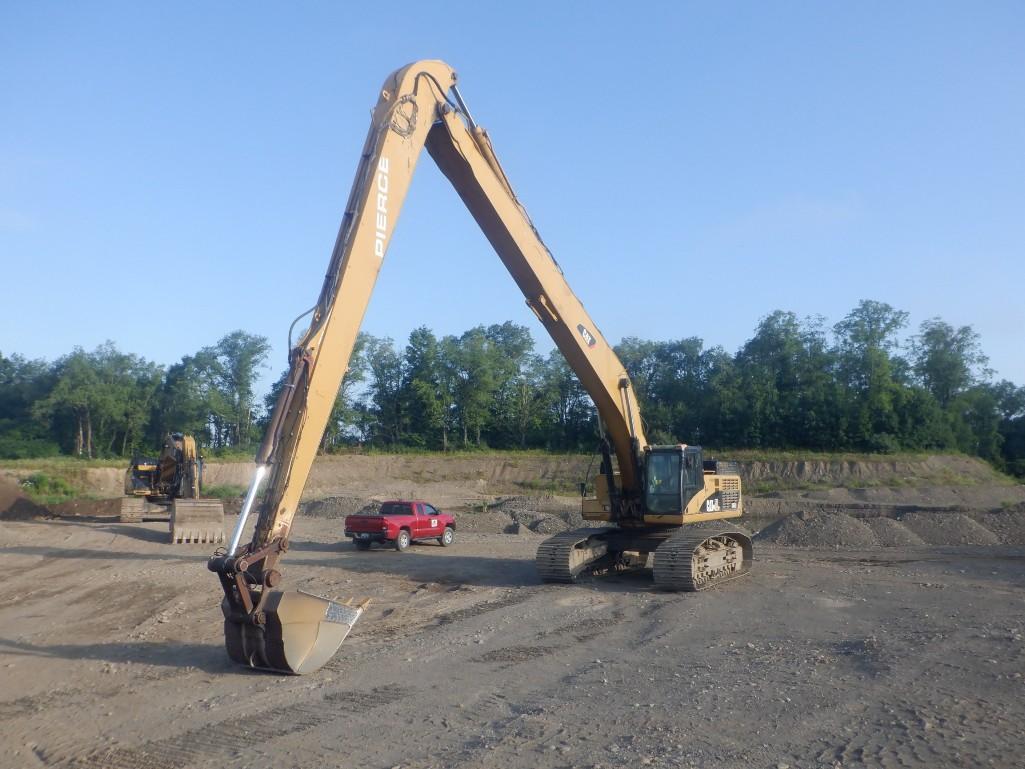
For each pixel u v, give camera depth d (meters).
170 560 23.25
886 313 80.31
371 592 17.64
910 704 8.24
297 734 7.97
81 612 15.31
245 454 73.06
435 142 13.16
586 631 12.95
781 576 18.64
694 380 87.00
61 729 8.38
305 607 10.32
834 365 79.81
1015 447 85.75
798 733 7.49
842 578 18.02
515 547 27.53
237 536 9.75
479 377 84.81
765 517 40.25
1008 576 18.16
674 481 18.05
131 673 10.67
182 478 35.00
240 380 88.88
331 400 10.37
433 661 10.99
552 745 7.39
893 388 74.00
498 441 89.00
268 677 10.24
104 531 31.33
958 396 83.62
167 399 89.25
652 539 18.48
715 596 15.97
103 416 86.19
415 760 7.15
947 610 13.77
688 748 7.16
